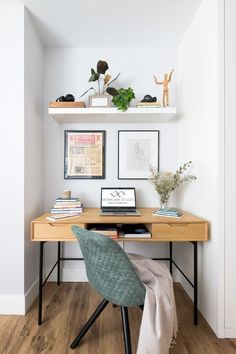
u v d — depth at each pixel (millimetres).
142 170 2275
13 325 1599
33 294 1917
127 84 2275
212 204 1566
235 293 1484
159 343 1098
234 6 1481
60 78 2260
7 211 1749
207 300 1635
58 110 1905
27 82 1814
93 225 1819
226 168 1489
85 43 2211
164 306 1168
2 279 1748
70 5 1723
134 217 1747
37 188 2059
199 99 1779
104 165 2266
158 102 2074
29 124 1861
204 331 1545
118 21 1905
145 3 1711
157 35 2100
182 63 2158
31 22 1889
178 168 2270
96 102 1995
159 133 2275
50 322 1630
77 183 2273
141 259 1480
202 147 1729
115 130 2273
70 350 1369
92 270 1265
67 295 2006
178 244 2270
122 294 1187
